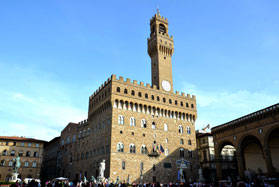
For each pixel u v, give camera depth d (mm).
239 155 80625
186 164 89062
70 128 113938
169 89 95688
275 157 79500
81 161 95750
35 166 116750
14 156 113688
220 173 89312
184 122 95625
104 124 84250
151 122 86875
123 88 84250
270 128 68938
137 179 76938
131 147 79500
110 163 73750
